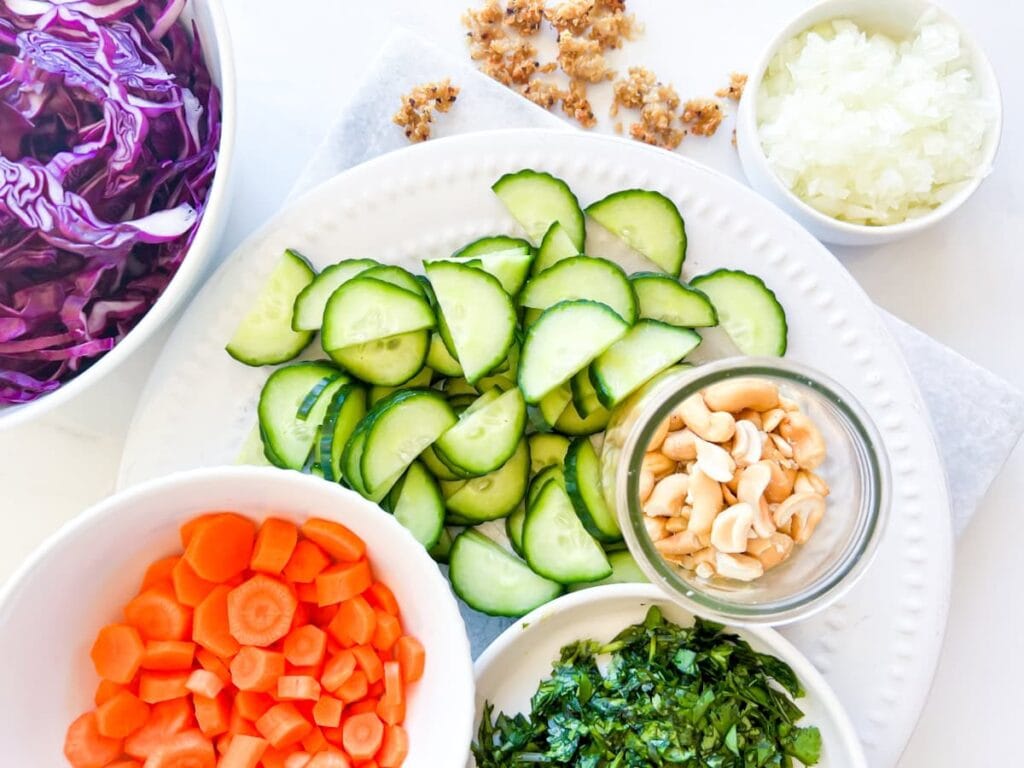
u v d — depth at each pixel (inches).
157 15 11.6
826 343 13.6
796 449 12.2
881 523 11.6
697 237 13.6
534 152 13.3
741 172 15.5
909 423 13.4
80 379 10.9
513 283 13.0
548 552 13.1
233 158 11.3
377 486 12.7
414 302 12.8
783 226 13.4
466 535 13.4
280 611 12.1
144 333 11.1
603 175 13.4
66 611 11.6
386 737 12.0
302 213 13.2
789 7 15.5
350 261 13.2
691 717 12.2
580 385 13.1
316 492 11.6
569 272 12.9
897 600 13.4
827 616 13.4
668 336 12.9
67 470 14.1
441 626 11.6
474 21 15.2
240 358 13.1
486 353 12.6
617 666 12.8
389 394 13.3
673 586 11.6
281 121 14.8
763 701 12.6
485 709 12.7
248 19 14.9
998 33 15.4
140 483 12.4
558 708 12.6
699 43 15.5
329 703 12.0
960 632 15.3
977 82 14.6
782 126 14.5
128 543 11.8
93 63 11.1
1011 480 15.4
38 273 11.5
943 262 15.5
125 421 14.2
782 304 13.6
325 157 14.2
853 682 13.4
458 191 13.4
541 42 15.5
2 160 10.9
